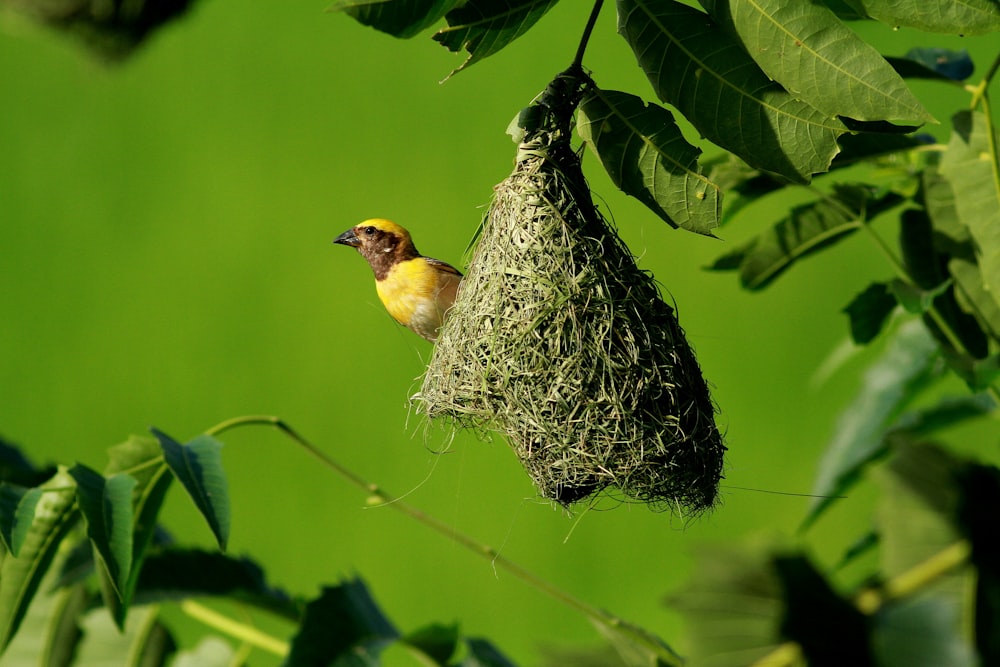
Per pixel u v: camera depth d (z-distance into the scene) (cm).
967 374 623
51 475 787
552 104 639
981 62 1834
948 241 691
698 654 550
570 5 2462
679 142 587
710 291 2014
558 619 1741
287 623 766
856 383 1855
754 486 1747
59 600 777
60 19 2830
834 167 716
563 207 688
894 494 553
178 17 2884
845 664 539
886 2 541
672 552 1745
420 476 1964
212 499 625
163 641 777
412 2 491
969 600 534
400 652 1744
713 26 550
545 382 687
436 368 739
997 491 541
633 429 679
